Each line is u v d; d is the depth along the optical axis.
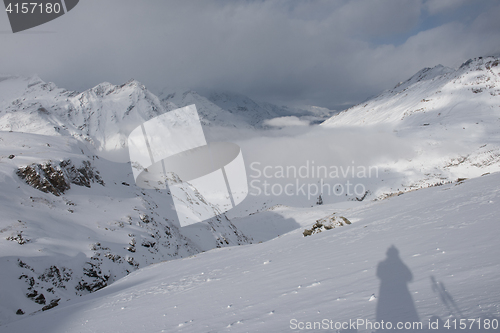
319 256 8.37
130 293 11.85
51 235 31.42
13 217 31.08
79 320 8.88
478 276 3.42
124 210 45.66
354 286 4.51
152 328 5.64
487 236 5.47
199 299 7.13
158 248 41.72
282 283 6.23
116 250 34.62
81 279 27.97
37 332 8.73
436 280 3.73
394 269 4.86
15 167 38.50
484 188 14.16
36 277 24.52
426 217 10.50
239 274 9.23
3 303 20.41
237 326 4.16
